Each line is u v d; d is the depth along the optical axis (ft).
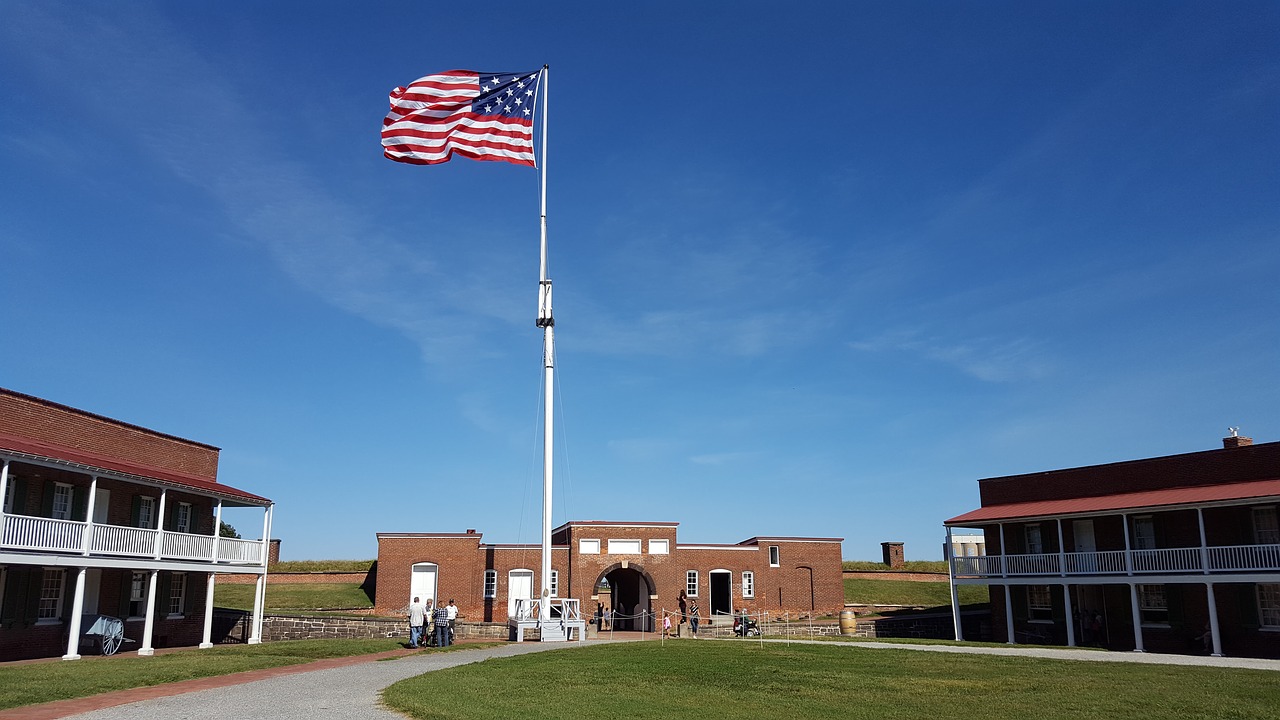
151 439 118.52
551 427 124.06
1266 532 114.21
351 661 86.43
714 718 50.01
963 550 193.77
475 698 56.18
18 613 92.02
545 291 124.67
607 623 168.14
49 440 101.81
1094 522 132.46
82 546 92.63
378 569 162.40
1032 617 138.92
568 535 171.01
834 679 69.26
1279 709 54.13
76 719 48.39
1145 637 124.16
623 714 50.98
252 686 64.13
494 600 164.45
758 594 177.37
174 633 116.88
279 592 169.37
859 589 193.77
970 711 53.62
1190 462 126.52
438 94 103.40
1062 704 56.44
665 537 172.86
